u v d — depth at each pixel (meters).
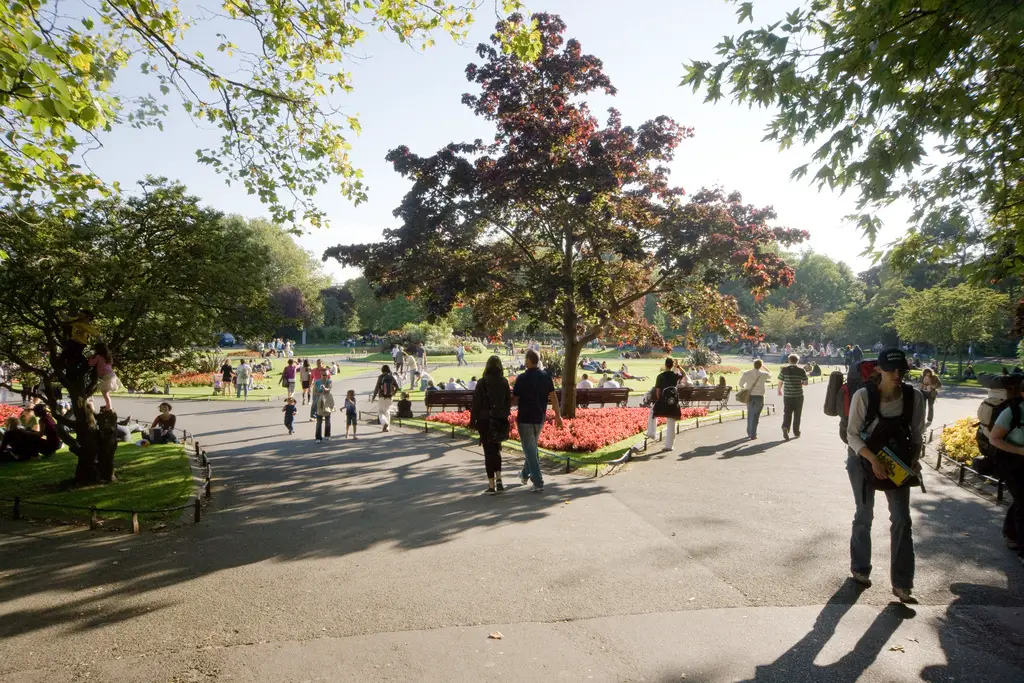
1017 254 7.71
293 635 4.43
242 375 28.00
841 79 5.72
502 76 14.34
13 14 5.73
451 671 3.89
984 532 6.80
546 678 3.79
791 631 4.41
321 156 9.91
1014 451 5.69
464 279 14.12
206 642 4.33
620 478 10.00
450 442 14.59
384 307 86.44
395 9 8.78
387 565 5.95
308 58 9.70
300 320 11.30
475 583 5.43
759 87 5.63
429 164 15.05
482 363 52.94
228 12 8.94
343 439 15.77
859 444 4.98
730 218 14.09
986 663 3.94
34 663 4.02
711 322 17.48
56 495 9.05
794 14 5.59
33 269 8.48
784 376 14.62
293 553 6.36
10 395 25.39
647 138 15.06
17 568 5.89
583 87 14.64
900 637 4.30
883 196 6.01
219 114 9.39
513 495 8.90
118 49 8.74
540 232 15.87
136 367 11.03
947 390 34.12
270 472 11.18
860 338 71.12
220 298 10.58
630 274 17.12
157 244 10.27
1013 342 60.47
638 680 3.77
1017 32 4.80
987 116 6.36
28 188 7.41
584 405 20.69
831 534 6.77
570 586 5.32
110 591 5.30
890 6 4.86
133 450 13.72
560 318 16.03
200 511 7.83
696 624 4.54
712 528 7.04
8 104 4.98
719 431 16.00
